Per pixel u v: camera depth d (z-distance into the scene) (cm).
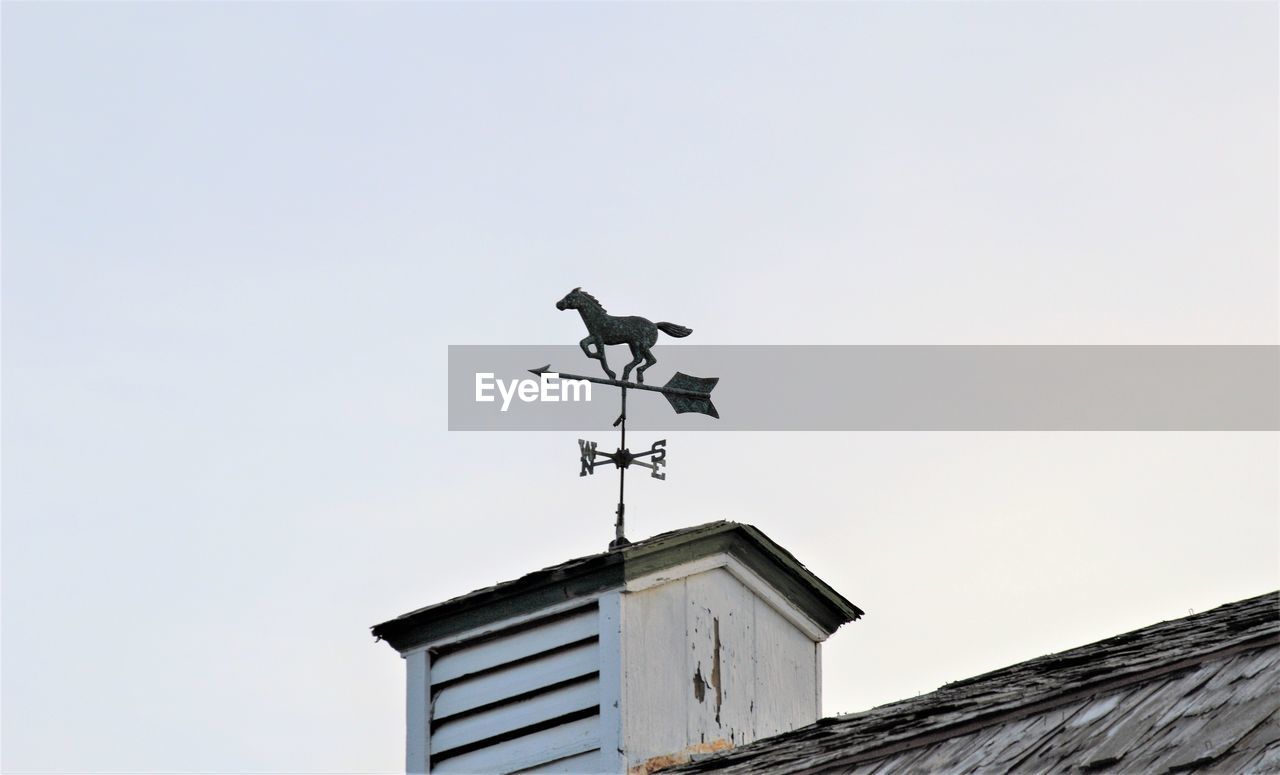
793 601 3272
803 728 2858
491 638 3114
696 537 3116
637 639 3008
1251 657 2017
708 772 2666
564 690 3020
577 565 3036
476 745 3067
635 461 3241
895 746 2277
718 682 3103
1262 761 1756
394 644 3188
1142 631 2695
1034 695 2233
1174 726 1934
